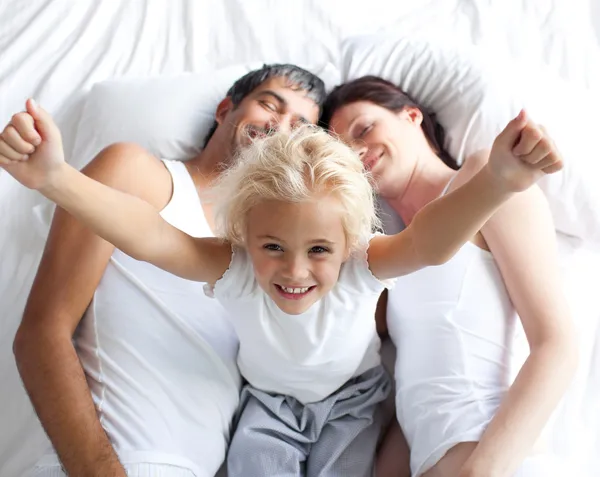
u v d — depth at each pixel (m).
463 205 0.78
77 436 0.88
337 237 0.80
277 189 0.78
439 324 1.03
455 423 0.93
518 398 0.91
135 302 1.02
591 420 1.04
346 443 0.99
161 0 1.60
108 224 0.80
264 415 1.00
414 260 0.84
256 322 0.92
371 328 0.98
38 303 0.99
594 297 1.18
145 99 1.35
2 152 0.70
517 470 0.88
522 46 1.51
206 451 0.95
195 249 0.88
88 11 1.59
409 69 1.37
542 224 1.03
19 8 1.59
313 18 1.58
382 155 1.20
